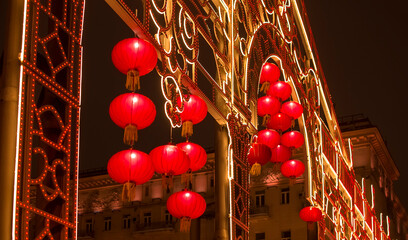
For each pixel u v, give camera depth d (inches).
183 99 286.8
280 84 416.2
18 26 197.6
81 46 225.6
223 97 339.3
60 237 203.2
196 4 327.9
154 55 246.4
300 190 1167.0
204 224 1178.0
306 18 544.1
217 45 354.3
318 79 551.8
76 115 217.6
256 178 1205.7
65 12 221.0
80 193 1364.4
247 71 376.8
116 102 238.7
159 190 1298.0
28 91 197.3
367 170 1195.3
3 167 185.0
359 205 685.9
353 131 1211.2
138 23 261.7
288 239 1149.1
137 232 1273.4
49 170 201.2
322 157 527.5
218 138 340.2
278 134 402.6
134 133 238.7
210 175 1233.4
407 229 1588.3
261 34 413.1
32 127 196.5
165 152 262.2
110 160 239.8
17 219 184.5
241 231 343.6
